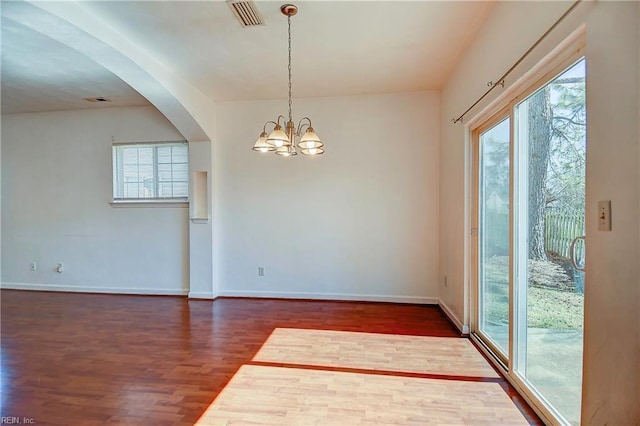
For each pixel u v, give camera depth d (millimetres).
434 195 4211
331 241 4426
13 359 2713
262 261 4559
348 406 2029
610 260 1260
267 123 4473
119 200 4844
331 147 4379
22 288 5090
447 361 2611
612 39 1237
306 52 3086
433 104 4184
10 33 2730
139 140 4773
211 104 4465
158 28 2639
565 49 1605
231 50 3031
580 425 1502
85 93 4227
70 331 3344
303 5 2332
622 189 1200
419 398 2105
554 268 1792
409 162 4254
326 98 4363
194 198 4598
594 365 1354
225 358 2701
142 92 3475
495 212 2635
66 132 4949
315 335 3186
